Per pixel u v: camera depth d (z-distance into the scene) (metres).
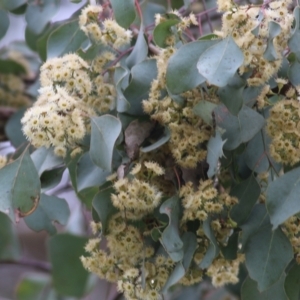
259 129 1.05
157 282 1.05
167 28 1.08
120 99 1.07
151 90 1.06
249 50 1.01
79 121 1.01
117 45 1.11
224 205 1.06
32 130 1.01
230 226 1.06
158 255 1.06
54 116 1.00
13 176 1.06
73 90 1.07
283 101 1.04
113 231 1.05
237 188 1.07
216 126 1.04
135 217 1.05
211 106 1.03
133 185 1.02
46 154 1.11
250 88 1.07
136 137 1.07
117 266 1.06
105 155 1.03
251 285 1.10
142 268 1.04
